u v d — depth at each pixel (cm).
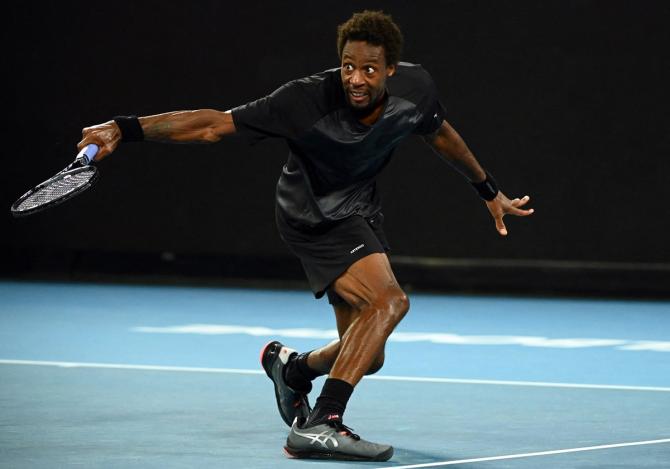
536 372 2058
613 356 2300
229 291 3616
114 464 1230
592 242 3544
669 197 3491
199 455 1290
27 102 3791
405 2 3578
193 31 3691
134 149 3772
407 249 3650
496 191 1527
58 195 1089
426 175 3622
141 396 1719
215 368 2052
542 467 1238
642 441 1396
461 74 3559
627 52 3488
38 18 3766
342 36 1227
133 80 3731
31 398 1684
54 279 3844
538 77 3528
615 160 3512
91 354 2230
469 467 1234
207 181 3759
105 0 3728
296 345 2427
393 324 1288
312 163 1309
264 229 3744
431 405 1673
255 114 1259
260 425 1488
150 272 3812
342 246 1316
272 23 3659
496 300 3469
